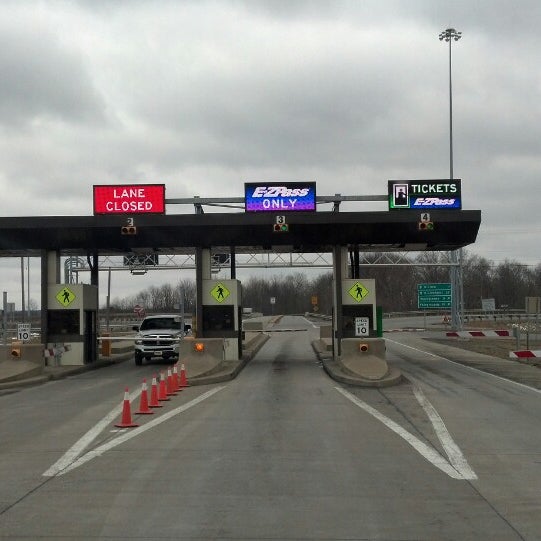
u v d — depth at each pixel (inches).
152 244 1137.4
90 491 321.1
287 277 6673.2
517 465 375.2
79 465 379.9
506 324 2691.9
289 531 259.3
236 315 1128.8
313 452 412.8
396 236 1099.3
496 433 479.2
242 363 1080.2
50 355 1036.5
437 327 2664.9
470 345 1660.9
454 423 524.7
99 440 460.4
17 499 307.9
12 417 587.2
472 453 409.1
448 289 2527.1
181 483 335.3
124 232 1049.5
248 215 1050.7
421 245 1197.1
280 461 386.9
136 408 624.7
